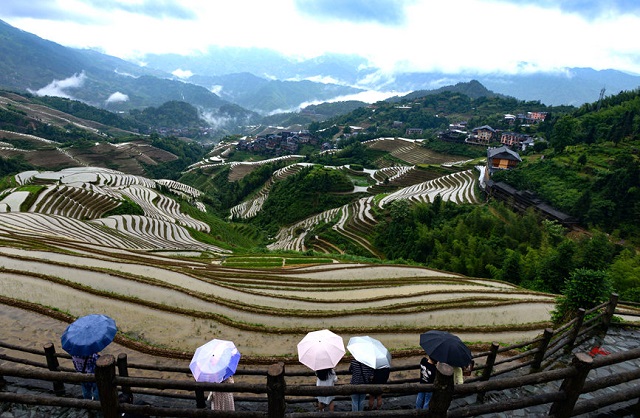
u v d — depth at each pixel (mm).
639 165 51719
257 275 34719
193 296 23453
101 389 5742
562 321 13664
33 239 36750
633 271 31031
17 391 9289
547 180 65562
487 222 50969
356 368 8109
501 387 5094
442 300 25578
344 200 101750
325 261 46281
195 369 7504
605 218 50844
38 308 17672
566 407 5293
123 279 24922
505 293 28094
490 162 83938
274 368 5215
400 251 56969
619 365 10203
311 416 5293
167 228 70375
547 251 38469
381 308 24062
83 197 73438
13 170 136125
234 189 154750
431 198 77125
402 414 5223
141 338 17641
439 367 4996
